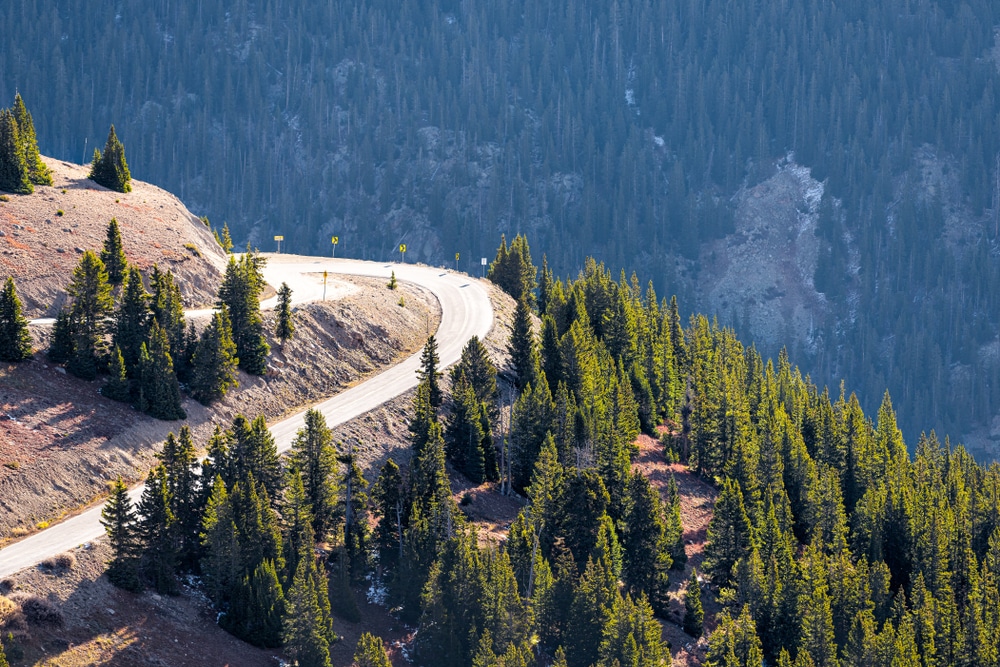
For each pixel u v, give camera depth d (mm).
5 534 166000
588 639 175000
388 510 187500
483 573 175125
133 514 162875
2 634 143625
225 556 167000
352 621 174125
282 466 195250
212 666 155000
